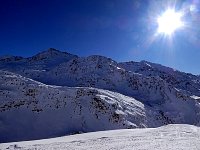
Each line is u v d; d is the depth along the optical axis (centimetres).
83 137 3075
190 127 3303
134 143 2223
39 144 2569
